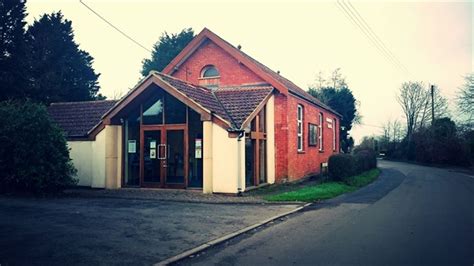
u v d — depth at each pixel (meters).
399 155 49.28
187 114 14.55
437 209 10.55
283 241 7.13
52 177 13.09
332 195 13.62
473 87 29.62
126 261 5.80
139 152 15.50
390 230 7.90
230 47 19.23
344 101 44.12
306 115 20.67
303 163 19.89
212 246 6.79
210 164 13.55
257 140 15.57
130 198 12.60
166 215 9.59
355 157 20.08
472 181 19.61
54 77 30.97
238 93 16.80
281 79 21.66
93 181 15.35
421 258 5.86
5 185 13.34
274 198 12.41
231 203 11.71
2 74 28.42
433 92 40.28
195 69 20.23
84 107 18.95
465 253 6.11
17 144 12.72
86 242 6.87
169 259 5.90
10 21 30.52
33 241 6.89
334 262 5.73
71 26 36.03
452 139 33.91
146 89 14.49
